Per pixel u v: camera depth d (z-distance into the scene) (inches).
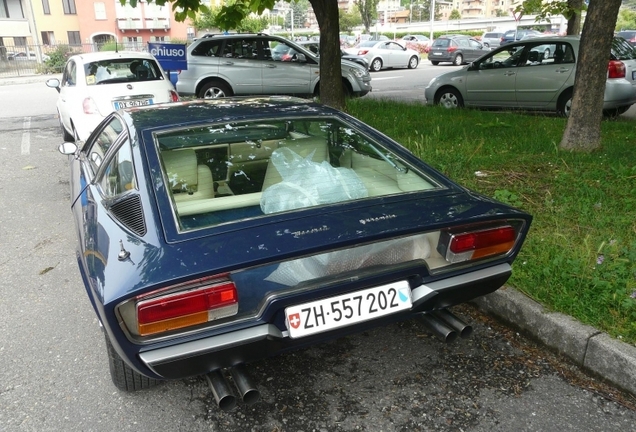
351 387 108.9
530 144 266.7
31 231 202.7
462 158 243.1
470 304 138.9
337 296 89.3
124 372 103.4
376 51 1000.2
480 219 97.9
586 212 173.6
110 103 308.7
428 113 382.0
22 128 430.9
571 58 366.0
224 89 475.8
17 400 107.0
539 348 120.4
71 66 341.4
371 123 345.7
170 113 121.2
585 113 249.8
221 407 87.4
